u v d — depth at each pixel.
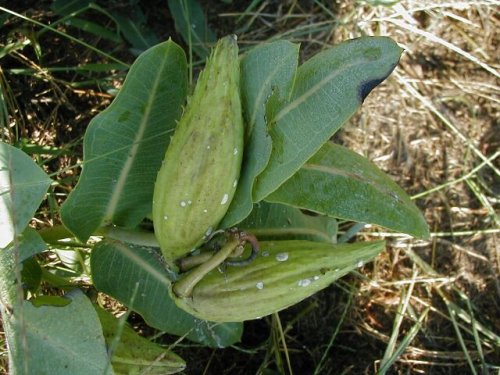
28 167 0.24
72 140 0.36
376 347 0.39
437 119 0.41
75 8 0.35
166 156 0.23
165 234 0.24
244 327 0.37
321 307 0.39
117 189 0.27
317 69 0.23
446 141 0.41
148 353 0.26
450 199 0.41
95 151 0.25
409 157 0.41
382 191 0.27
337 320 0.39
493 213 0.40
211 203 0.23
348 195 0.27
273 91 0.22
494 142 0.41
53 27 0.36
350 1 0.39
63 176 0.35
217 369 0.37
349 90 0.22
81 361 0.24
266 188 0.24
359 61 0.22
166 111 0.25
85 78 0.36
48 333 0.24
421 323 0.40
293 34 0.39
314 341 0.38
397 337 0.39
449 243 0.40
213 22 0.38
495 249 0.41
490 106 0.41
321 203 0.27
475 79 0.41
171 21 0.37
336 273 0.25
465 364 0.39
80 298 0.24
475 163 0.41
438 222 0.41
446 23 0.41
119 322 0.26
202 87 0.22
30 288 0.28
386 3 0.38
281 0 0.39
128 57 0.37
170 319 0.30
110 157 0.26
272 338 0.37
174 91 0.25
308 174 0.27
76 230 0.27
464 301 0.40
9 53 0.35
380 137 0.40
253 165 0.23
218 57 0.21
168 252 0.25
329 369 0.38
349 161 0.27
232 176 0.23
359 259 0.25
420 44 0.41
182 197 0.23
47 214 0.34
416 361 0.39
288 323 0.37
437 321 0.40
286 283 0.25
